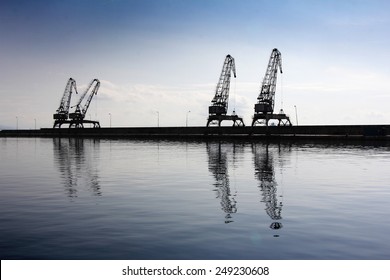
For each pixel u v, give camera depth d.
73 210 22.28
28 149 97.69
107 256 14.33
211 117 171.38
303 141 135.50
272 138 151.62
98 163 56.16
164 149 95.06
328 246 15.42
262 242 15.93
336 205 23.64
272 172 43.00
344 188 30.75
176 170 45.88
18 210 22.30
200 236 16.77
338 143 119.69
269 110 153.38
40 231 17.55
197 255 14.44
